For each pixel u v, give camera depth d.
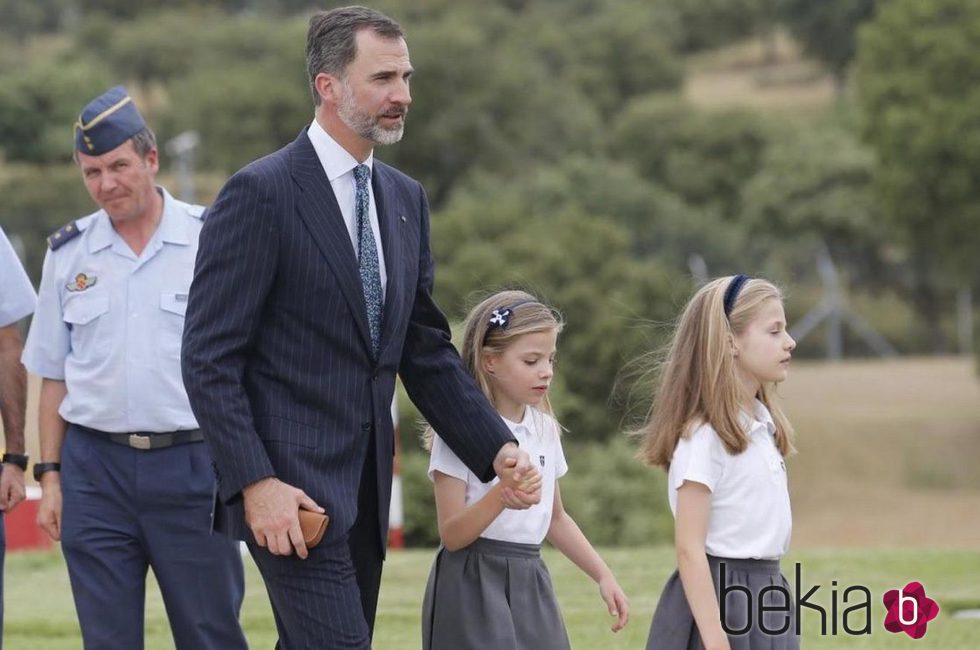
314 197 16.58
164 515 20.03
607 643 26.58
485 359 18.66
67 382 20.33
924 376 185.25
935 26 147.00
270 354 16.52
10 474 20.42
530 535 18.44
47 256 20.62
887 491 133.88
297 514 15.91
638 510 80.88
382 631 27.66
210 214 16.52
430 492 62.62
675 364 17.88
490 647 17.89
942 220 145.75
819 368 198.50
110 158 19.97
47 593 32.75
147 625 28.25
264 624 28.33
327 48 16.72
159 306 20.22
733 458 17.47
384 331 16.91
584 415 99.38
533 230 128.12
